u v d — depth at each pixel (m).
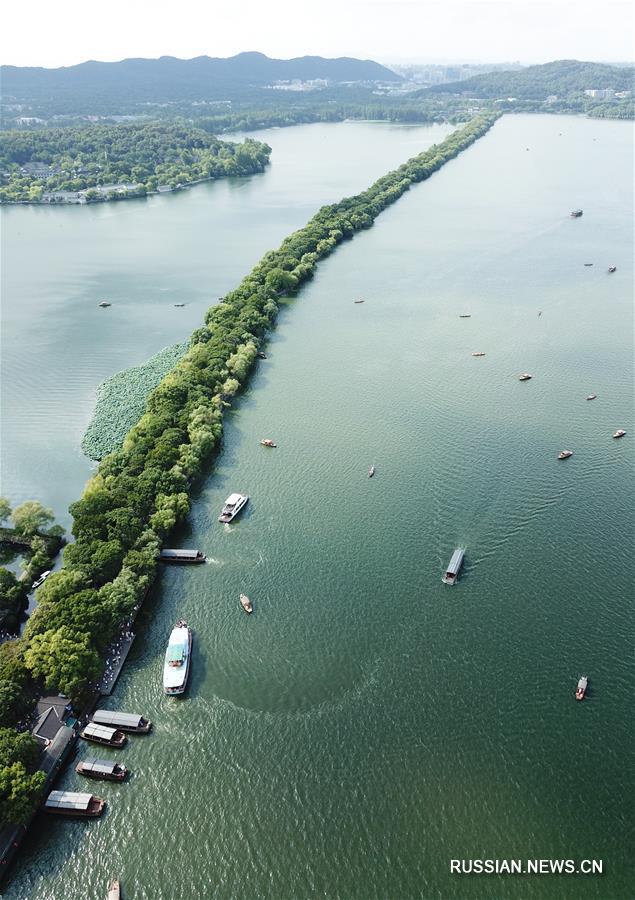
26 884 152.12
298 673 196.38
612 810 162.62
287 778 170.75
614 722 181.38
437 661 198.75
